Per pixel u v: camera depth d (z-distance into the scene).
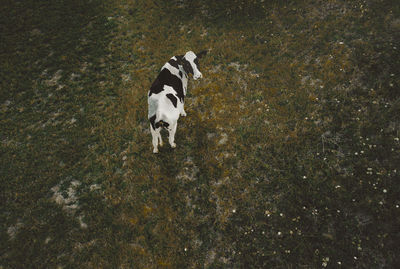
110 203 6.16
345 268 4.88
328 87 7.79
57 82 9.23
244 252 5.26
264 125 7.24
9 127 7.90
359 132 6.63
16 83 9.21
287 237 5.30
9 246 5.55
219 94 8.21
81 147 7.24
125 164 6.89
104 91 8.71
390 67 7.70
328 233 5.29
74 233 5.66
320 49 8.91
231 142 7.00
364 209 5.45
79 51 10.20
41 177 6.65
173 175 6.57
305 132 6.93
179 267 5.19
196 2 11.80
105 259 5.32
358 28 9.08
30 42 10.70
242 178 6.32
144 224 5.79
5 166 6.95
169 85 6.23
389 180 5.72
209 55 9.50
